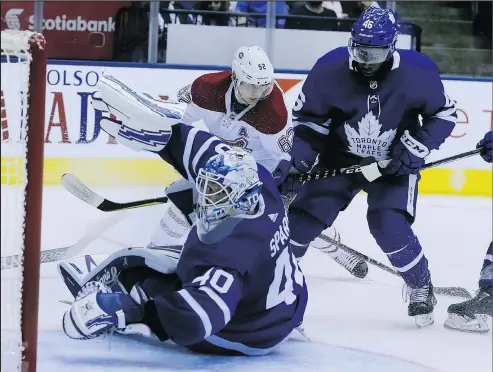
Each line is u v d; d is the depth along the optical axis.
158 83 10.14
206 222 4.85
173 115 5.27
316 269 7.54
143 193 9.75
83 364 4.93
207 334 4.61
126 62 10.18
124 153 10.01
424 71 6.27
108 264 5.34
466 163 10.23
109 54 10.94
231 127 6.84
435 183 10.22
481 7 11.37
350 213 9.25
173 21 10.59
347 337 5.84
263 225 4.85
